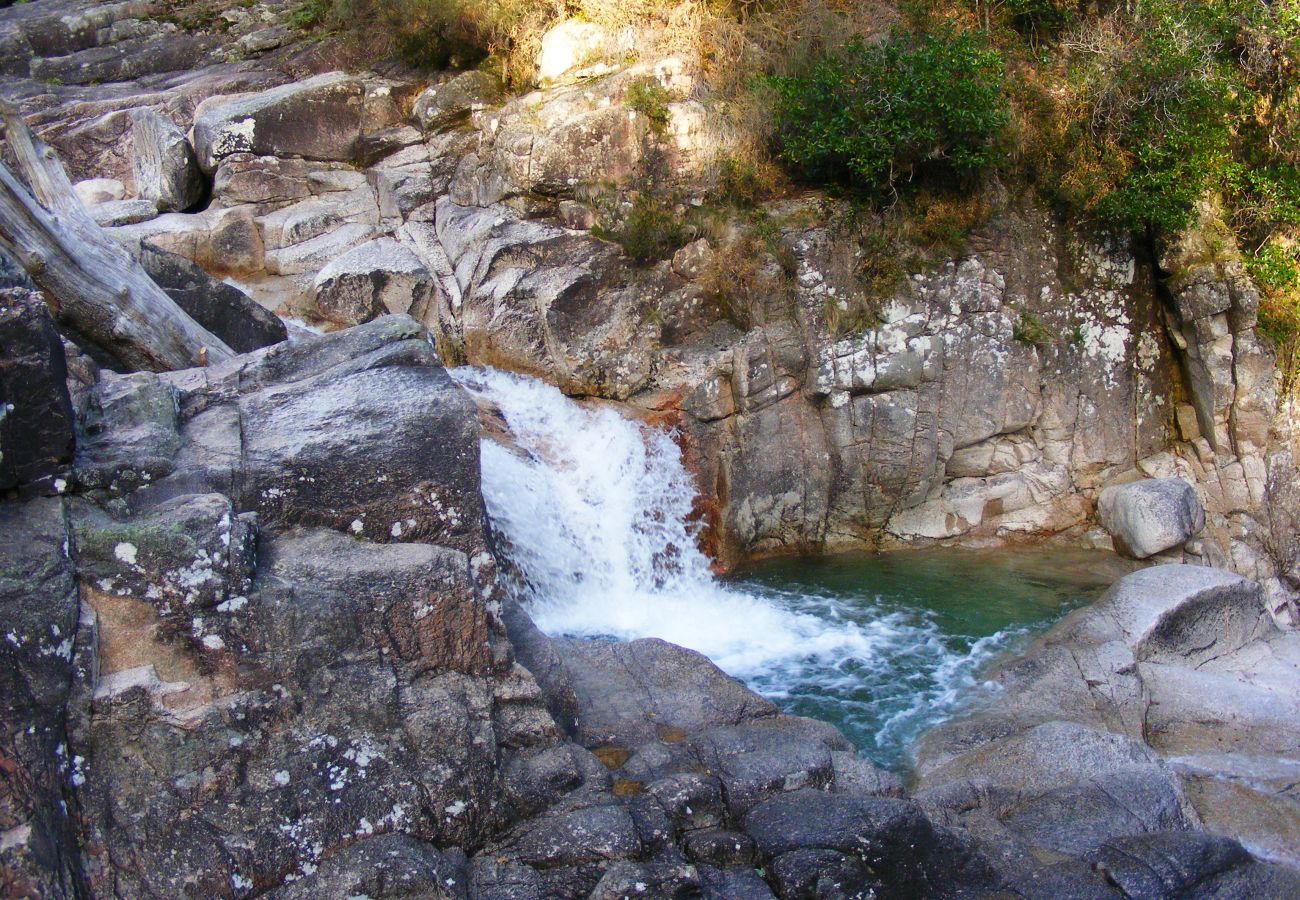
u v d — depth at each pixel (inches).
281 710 198.7
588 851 201.8
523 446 402.0
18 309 195.9
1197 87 468.8
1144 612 354.0
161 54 624.4
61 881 172.1
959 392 449.4
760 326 428.8
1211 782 281.9
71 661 185.8
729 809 221.9
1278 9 492.4
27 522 195.5
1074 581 421.1
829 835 207.9
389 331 267.1
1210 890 211.0
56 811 178.2
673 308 436.5
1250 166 510.6
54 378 201.0
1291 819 265.3
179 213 510.3
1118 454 479.8
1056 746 271.4
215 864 187.6
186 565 196.2
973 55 446.0
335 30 617.3
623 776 232.7
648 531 408.5
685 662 291.1
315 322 457.4
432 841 203.6
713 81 488.7
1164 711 318.7
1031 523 465.1
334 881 189.3
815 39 492.4
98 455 216.8
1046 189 468.4
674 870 196.9
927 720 314.3
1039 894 209.2
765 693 330.0
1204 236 476.1
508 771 217.5
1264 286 485.4
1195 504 446.3
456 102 525.0
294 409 243.6
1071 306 470.3
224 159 503.8
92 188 536.1
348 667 205.9
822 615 386.9
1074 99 475.2
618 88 482.3
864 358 434.6
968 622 380.8
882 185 445.7
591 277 438.6
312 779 197.8
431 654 216.4
